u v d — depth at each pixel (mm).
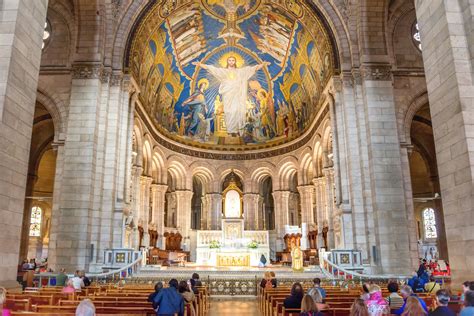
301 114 38844
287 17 31469
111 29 25828
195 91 41312
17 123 12414
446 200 12359
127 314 7922
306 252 35688
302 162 39031
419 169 37688
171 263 34656
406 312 6363
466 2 12281
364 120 24484
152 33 30344
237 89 41844
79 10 24750
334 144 27031
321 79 31891
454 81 12023
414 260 22375
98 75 24234
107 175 24375
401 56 25453
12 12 12422
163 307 8273
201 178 44188
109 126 24953
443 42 12562
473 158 11359
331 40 27312
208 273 23297
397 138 23328
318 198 35344
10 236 11992
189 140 42344
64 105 24422
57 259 21719
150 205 37906
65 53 25219
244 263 32781
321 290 10734
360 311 6098
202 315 13633
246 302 18922
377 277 20422
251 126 43188
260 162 43062
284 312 8656
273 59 38625
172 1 28953
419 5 14008
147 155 35062
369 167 23562
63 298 10297
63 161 23609
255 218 42250
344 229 24344
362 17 25125
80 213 22281
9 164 11977
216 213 42312
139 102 30828
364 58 24578
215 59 39719
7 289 11539
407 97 24969
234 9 33000
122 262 22719
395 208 22375
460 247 11656
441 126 12672
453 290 11688
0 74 11906
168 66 36688
